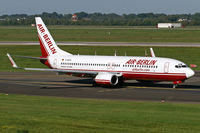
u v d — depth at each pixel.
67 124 61.50
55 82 128.38
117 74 117.62
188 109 76.88
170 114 70.38
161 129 59.09
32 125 60.88
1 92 105.62
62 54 131.50
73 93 104.31
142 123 62.59
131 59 118.06
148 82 124.25
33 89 111.81
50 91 108.06
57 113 70.06
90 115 68.50
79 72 118.31
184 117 67.50
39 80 133.00
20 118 65.38
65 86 118.94
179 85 120.94
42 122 62.66
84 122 62.88
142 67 114.88
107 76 113.50
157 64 113.12
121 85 120.06
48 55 133.62
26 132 57.28
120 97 97.19
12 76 143.62
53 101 87.31
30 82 127.56
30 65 178.50
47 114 68.88
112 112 71.94
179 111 74.06
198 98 95.44
